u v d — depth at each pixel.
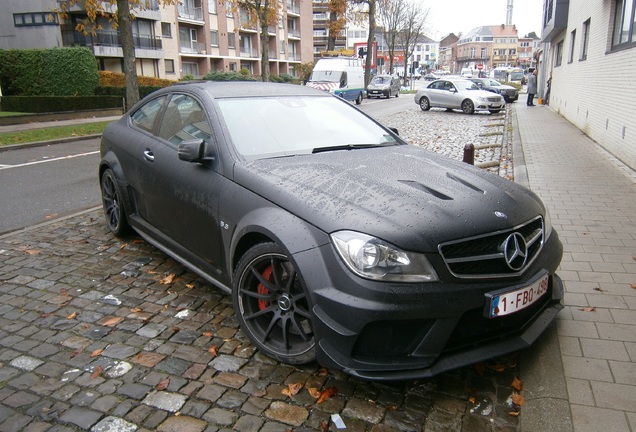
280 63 63.75
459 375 3.05
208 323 3.67
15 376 3.03
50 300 4.04
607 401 2.75
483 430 2.58
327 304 2.68
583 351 3.23
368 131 4.45
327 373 3.05
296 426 2.60
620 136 10.12
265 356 3.24
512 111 23.78
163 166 4.21
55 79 29.33
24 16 35.38
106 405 2.77
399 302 2.57
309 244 2.80
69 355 3.26
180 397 2.84
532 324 3.11
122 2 16.91
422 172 3.43
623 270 4.47
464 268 2.73
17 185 8.75
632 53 9.48
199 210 3.73
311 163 3.51
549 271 3.13
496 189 3.28
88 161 11.47
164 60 43.91
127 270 4.64
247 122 3.90
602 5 12.63
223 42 52.03
